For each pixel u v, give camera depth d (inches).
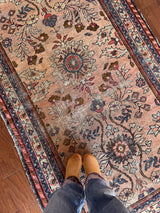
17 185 45.2
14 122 45.6
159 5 51.5
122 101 47.0
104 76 47.5
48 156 45.3
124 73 47.7
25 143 45.3
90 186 37.0
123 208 29.8
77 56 47.9
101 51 48.2
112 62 48.0
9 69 47.3
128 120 46.6
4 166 45.3
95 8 49.6
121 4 50.3
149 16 51.1
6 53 47.6
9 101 46.3
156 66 48.4
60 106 46.4
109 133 46.2
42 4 49.3
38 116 46.1
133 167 45.7
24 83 46.9
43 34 48.4
